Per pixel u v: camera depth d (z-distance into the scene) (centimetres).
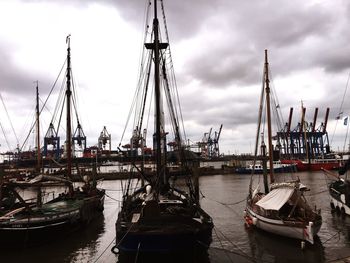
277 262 1769
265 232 2273
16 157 10762
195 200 2014
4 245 1969
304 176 8294
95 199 3075
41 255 1956
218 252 1961
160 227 1562
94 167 4788
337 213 3108
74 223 2353
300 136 13112
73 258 1917
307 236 1920
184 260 1620
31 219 2020
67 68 3161
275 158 8250
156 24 2086
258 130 3064
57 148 12169
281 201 2089
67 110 3134
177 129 2416
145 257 1639
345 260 1664
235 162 12812
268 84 2905
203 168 10944
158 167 1984
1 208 2286
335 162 10381
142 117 2341
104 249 2098
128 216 1798
